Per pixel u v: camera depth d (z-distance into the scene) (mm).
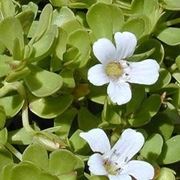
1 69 116
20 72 112
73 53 119
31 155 111
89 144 112
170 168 131
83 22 130
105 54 114
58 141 115
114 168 111
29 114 127
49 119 128
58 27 115
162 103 127
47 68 121
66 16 126
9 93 120
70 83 118
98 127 120
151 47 125
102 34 122
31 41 115
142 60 120
